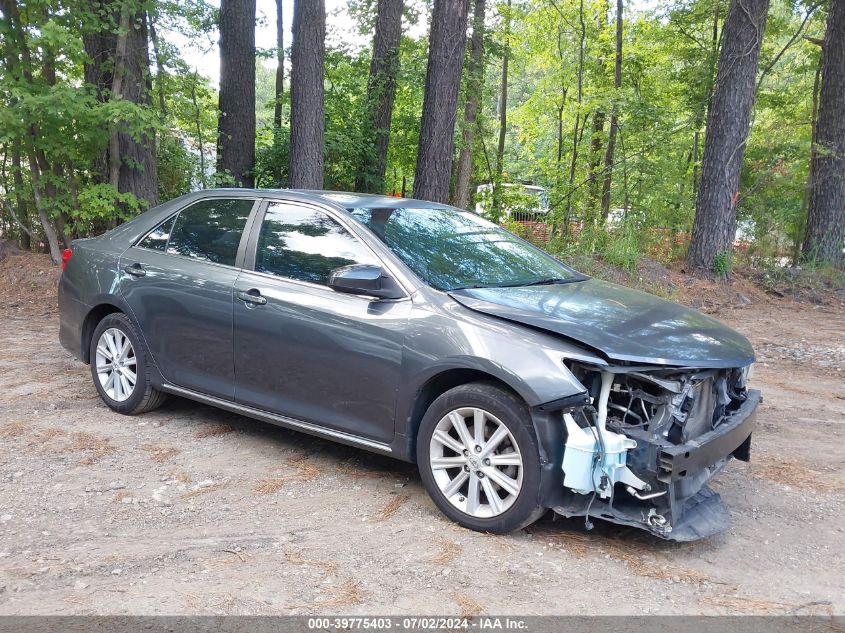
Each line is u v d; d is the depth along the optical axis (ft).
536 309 12.11
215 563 10.50
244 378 14.79
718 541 11.80
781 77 69.82
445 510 12.13
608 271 41.01
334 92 55.77
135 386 16.81
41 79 34.37
